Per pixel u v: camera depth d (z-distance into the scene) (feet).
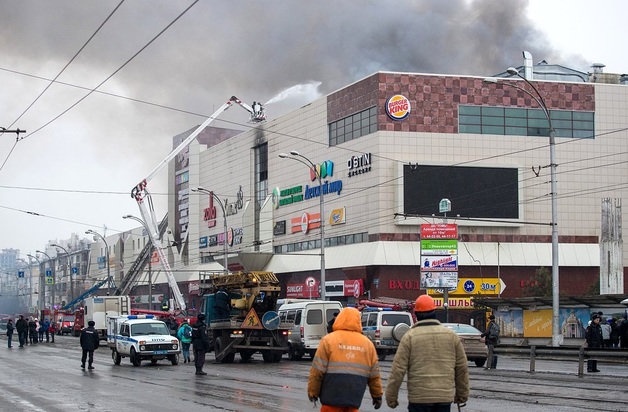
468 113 223.51
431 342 29.35
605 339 107.65
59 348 180.65
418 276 216.13
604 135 229.86
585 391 66.18
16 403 63.26
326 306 123.54
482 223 217.77
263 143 282.77
